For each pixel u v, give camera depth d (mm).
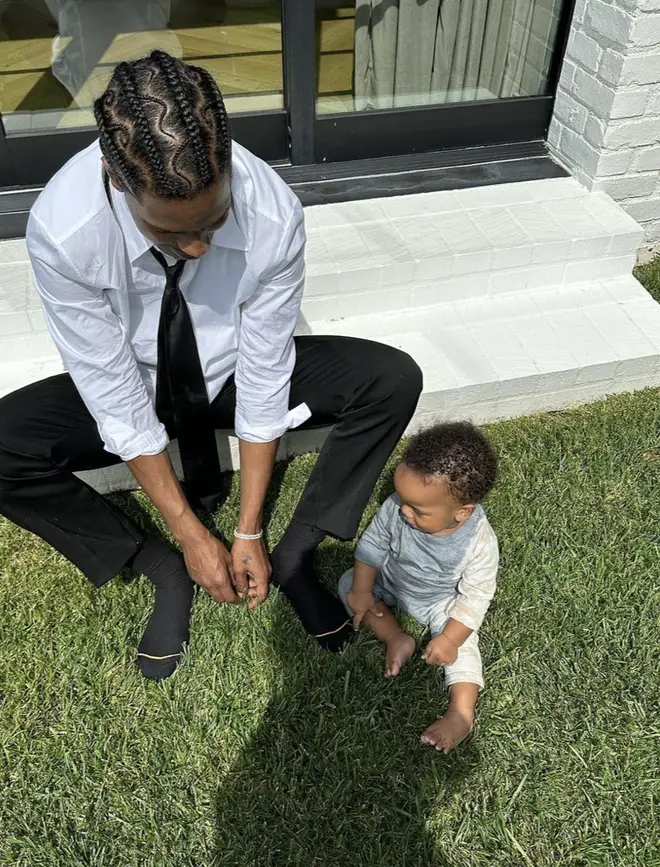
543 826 1800
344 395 1974
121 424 1752
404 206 2986
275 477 2559
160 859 1739
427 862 1749
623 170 3047
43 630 2145
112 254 1543
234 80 3043
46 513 1938
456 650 1997
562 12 2998
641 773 1870
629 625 2146
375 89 3102
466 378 2623
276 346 1799
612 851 1759
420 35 2998
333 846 1771
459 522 1905
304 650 2098
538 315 2871
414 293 2834
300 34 2789
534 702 1999
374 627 2119
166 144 1188
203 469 2229
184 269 1646
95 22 2916
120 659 2076
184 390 1920
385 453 2066
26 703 1996
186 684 2023
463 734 1919
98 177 1490
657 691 2010
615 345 2760
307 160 3129
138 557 2119
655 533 2379
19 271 2631
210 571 1890
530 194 3066
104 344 1653
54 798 1835
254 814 1814
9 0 2836
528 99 3176
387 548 2072
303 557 2166
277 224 1611
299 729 1953
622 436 2664
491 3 2967
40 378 2543
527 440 2646
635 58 2715
